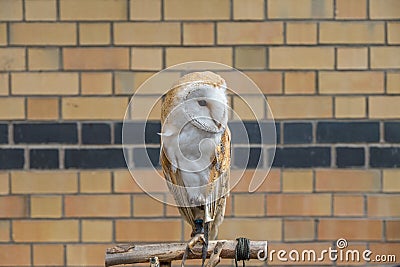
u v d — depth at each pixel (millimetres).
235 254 4691
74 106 7055
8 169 7059
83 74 7051
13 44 7043
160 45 7043
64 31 7051
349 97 7047
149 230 7105
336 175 7062
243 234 7078
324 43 7039
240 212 7074
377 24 7035
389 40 7043
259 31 7035
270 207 7074
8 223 7094
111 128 7059
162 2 7035
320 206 7082
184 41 7039
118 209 7090
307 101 7051
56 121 7055
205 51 7043
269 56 7039
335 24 7035
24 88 7047
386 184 7059
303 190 7066
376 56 7043
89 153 7062
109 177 7074
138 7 7035
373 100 7047
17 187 7074
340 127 7055
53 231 7109
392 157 7051
